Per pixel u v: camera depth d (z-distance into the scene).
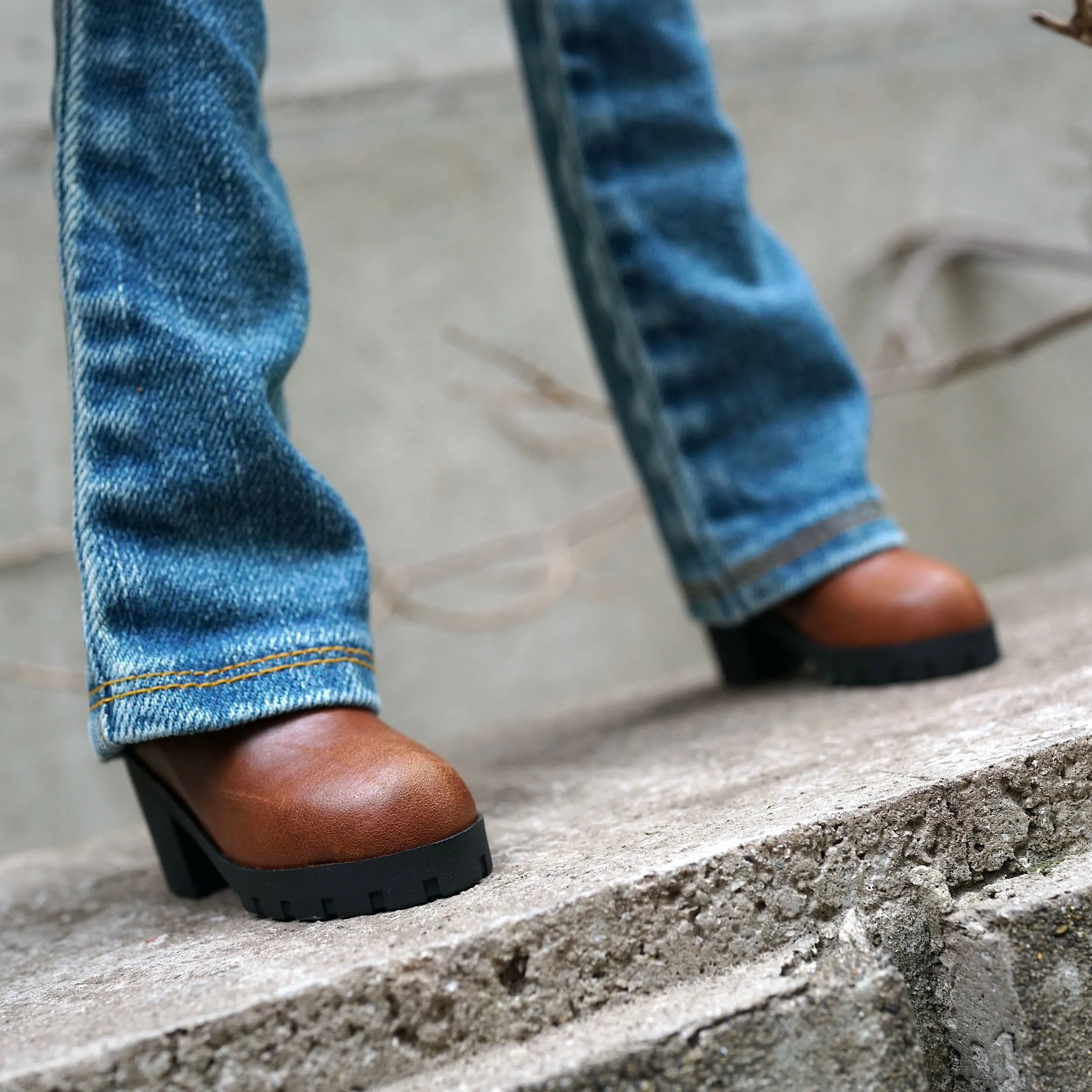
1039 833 0.69
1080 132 2.47
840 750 0.83
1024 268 2.51
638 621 2.30
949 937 0.64
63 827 1.97
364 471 2.13
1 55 1.91
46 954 0.76
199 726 0.69
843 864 0.64
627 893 0.60
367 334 2.14
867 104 2.41
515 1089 0.53
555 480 2.25
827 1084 0.57
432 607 2.18
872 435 2.41
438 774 0.69
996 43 2.49
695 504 1.13
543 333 2.24
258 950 0.64
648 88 1.11
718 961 0.62
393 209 2.15
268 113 2.07
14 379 1.94
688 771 0.90
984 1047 0.63
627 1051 0.55
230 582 0.73
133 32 0.73
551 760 1.11
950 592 1.03
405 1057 0.56
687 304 1.10
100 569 0.70
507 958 0.58
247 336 0.75
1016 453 2.50
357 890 0.67
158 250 0.73
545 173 1.20
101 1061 0.52
